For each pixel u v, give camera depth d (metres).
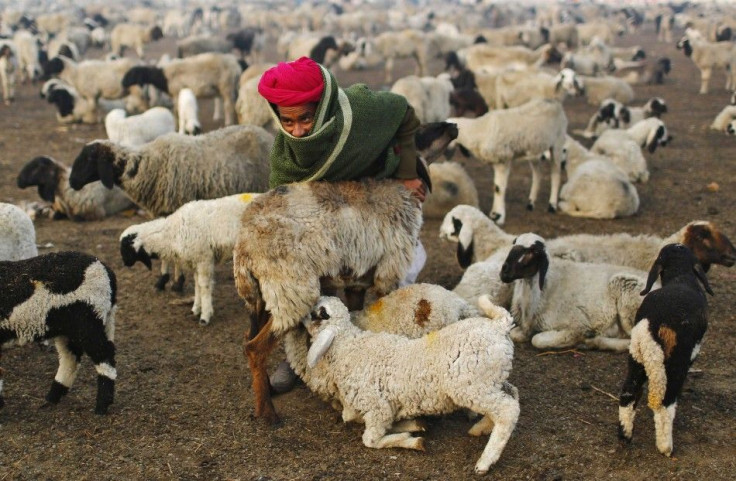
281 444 4.65
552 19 52.94
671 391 4.39
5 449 4.57
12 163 13.18
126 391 5.34
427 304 4.93
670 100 20.89
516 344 6.18
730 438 4.73
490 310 4.52
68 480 4.29
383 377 4.51
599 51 26.08
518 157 9.80
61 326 4.77
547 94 15.12
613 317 5.98
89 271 4.77
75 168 7.71
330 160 4.39
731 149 14.25
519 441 4.69
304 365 4.80
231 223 6.31
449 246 8.79
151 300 7.14
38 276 4.68
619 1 97.75
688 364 4.38
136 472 4.36
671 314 4.32
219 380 5.52
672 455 4.52
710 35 36.66
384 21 51.06
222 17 53.47
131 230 6.45
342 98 4.28
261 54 31.09
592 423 4.91
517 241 5.82
